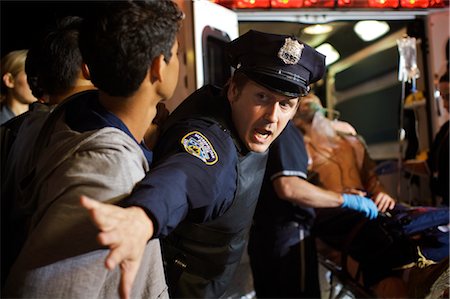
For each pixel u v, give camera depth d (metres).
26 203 1.05
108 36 1.01
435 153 3.06
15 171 1.13
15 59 2.65
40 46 1.43
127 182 1.00
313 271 2.62
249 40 1.44
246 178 1.50
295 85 1.42
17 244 1.08
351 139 3.13
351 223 2.61
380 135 4.21
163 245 1.63
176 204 1.05
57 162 1.00
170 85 1.11
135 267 0.89
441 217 2.45
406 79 3.18
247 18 3.31
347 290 2.72
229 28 3.15
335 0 3.29
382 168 3.46
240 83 1.47
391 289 2.41
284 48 1.41
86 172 0.97
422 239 2.43
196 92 1.62
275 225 2.54
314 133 3.01
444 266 2.15
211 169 1.27
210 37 2.97
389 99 4.13
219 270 1.66
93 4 1.06
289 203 2.53
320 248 2.95
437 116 3.57
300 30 3.81
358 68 4.30
